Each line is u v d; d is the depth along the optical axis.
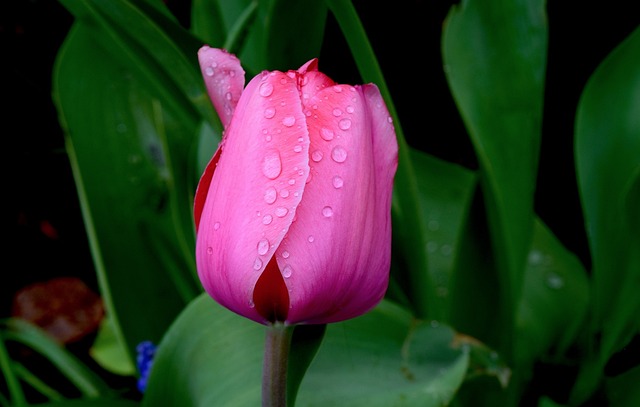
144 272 0.65
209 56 0.39
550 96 0.84
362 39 0.45
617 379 0.58
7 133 1.03
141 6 0.46
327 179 0.36
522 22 0.52
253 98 0.37
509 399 0.57
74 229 1.04
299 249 0.37
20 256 1.04
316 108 0.37
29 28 1.01
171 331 0.49
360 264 0.37
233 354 0.47
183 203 0.60
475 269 0.54
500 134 0.53
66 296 0.96
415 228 0.50
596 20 0.81
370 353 0.47
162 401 0.49
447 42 0.54
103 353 0.84
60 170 1.04
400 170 0.48
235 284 0.37
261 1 0.51
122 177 0.64
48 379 0.93
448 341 0.48
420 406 0.45
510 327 0.55
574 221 0.85
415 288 0.52
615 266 0.57
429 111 0.88
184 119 0.54
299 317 0.38
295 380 0.40
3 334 0.74
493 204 0.51
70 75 0.64
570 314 0.66
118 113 0.65
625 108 0.58
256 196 0.36
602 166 0.58
